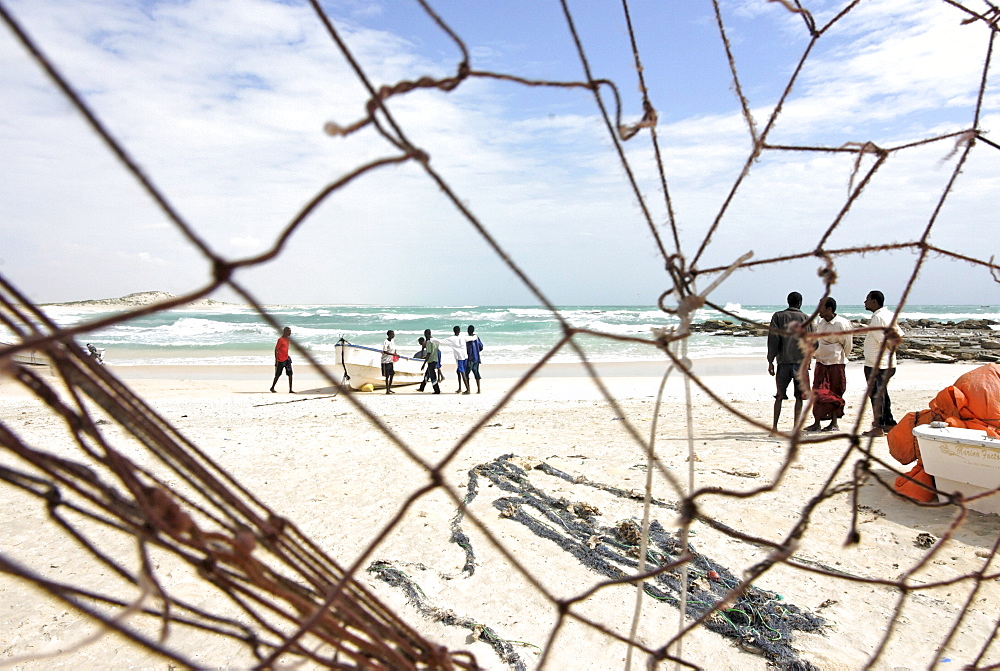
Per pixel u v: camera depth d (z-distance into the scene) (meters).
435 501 5.73
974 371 5.75
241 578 1.23
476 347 15.59
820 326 8.34
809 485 6.01
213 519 1.21
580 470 6.63
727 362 23.66
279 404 12.88
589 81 1.41
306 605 1.16
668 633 3.54
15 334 1.01
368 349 16.25
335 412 11.52
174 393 15.20
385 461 7.29
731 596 1.65
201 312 61.94
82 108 0.67
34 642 3.43
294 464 7.25
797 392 8.55
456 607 3.84
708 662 3.25
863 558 4.41
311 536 4.97
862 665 3.17
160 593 1.08
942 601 3.82
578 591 4.01
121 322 0.79
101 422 8.94
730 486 6.05
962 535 4.74
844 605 3.79
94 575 4.23
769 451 7.41
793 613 3.68
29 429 9.08
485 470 6.59
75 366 0.97
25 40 0.64
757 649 3.34
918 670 3.13
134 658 3.29
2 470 0.98
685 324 1.85
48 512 1.06
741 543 4.66
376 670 1.38
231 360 24.31
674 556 4.46
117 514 0.98
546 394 14.98
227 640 3.45
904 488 5.57
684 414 10.80
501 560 4.43
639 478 6.30
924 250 1.77
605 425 9.66
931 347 30.23
